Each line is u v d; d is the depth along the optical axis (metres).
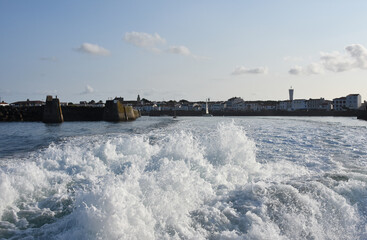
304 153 14.17
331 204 6.68
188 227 5.70
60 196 6.87
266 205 6.46
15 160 12.46
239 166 9.86
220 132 11.65
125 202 5.60
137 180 6.68
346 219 6.29
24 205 6.41
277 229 5.76
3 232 5.33
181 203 6.30
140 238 5.14
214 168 9.33
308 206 6.49
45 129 40.03
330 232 5.94
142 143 11.41
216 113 155.25
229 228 5.79
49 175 8.09
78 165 9.22
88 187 7.44
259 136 22.58
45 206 6.41
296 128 34.09
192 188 6.93
